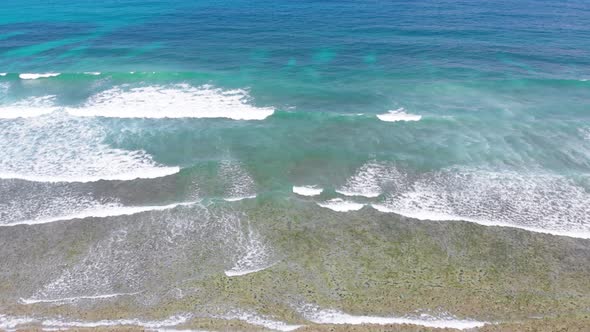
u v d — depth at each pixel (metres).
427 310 14.63
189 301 15.00
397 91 29.19
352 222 18.34
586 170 21.00
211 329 14.08
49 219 18.41
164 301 15.01
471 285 15.51
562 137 23.69
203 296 15.18
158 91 29.05
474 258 16.61
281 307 14.77
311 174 21.16
